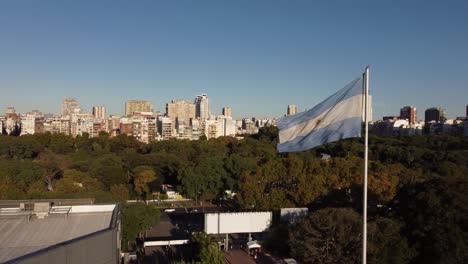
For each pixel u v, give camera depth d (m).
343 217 49.31
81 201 44.09
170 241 61.56
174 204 99.81
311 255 47.97
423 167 103.38
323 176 76.62
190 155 137.88
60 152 157.25
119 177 102.38
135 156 122.50
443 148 136.75
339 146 134.62
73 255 24.42
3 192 73.69
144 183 102.44
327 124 23.52
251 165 102.25
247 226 58.25
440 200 50.84
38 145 151.75
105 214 38.50
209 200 104.19
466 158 110.50
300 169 79.06
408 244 49.88
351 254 46.97
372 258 45.50
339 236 47.31
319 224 48.78
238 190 80.94
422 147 135.25
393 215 56.97
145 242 61.00
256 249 55.69
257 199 74.19
